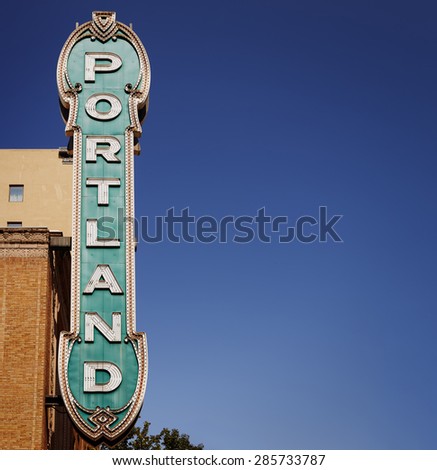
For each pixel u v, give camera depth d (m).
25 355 44.78
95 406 40.94
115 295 42.84
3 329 45.16
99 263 43.34
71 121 46.09
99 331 42.09
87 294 42.78
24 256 46.41
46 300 45.81
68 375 41.28
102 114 46.38
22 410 43.84
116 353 41.81
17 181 57.84
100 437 40.59
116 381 41.31
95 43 48.06
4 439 43.28
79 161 45.22
